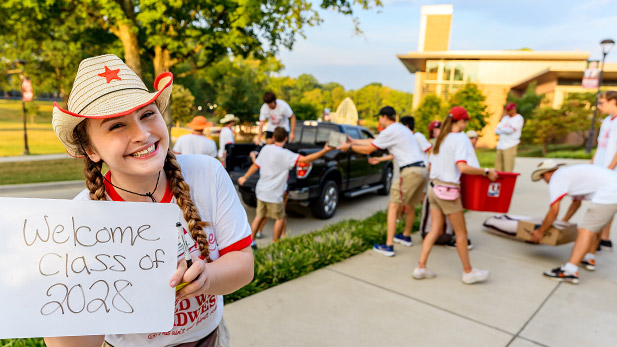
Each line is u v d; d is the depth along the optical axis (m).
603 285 3.63
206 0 8.33
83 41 10.88
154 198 1.05
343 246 4.21
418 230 5.29
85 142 0.97
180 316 1.11
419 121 30.80
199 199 1.10
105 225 0.92
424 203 4.56
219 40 9.00
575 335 2.78
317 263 3.86
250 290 3.24
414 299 3.24
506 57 33.31
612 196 3.39
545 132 25.75
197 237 1.04
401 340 2.65
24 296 0.86
